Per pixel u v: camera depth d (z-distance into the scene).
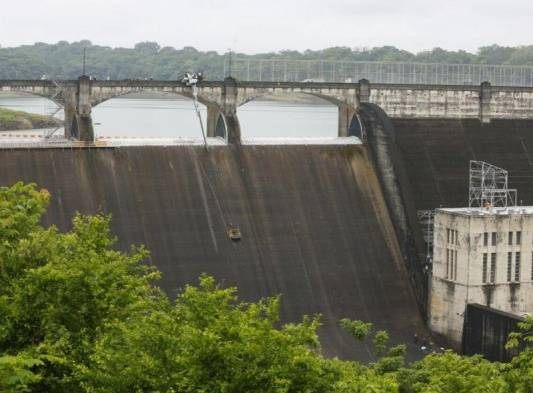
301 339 99.69
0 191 120.81
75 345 101.25
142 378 93.19
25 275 106.50
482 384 115.75
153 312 104.94
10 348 100.88
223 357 91.81
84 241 120.88
